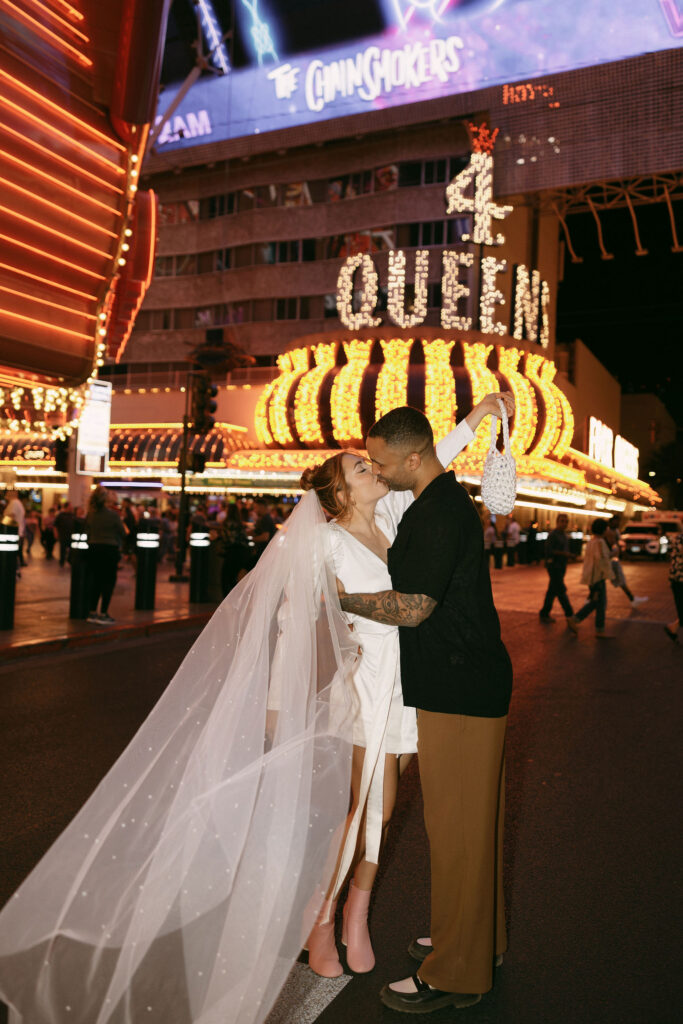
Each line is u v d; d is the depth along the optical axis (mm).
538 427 37688
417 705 2637
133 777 2363
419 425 2670
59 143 9734
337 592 2623
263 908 2275
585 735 6297
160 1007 2197
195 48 42406
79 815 2303
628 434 80438
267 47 42594
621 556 39875
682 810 4602
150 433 39594
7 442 37000
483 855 2607
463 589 2605
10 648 8812
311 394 36156
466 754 2613
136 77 9625
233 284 45594
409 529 2609
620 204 38062
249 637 2488
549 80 36688
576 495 47062
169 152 45250
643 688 8305
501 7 37062
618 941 3096
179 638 10734
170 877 2264
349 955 2830
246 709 2424
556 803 4695
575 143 36469
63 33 9422
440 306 41469
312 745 2434
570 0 35719
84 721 6262
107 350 14719
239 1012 2197
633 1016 2596
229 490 37219
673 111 34531
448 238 41562
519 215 47531
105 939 2225
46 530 24891
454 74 38250
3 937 2217
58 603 13109
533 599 18078
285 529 2619
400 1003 2576
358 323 36500
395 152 42344
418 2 38969
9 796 4523
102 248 10688
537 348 38812
